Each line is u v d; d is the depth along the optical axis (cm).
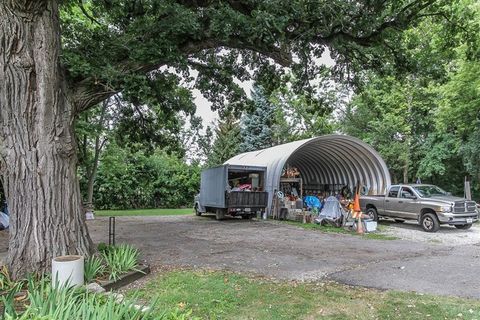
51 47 622
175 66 776
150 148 1377
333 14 761
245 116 3800
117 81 646
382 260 838
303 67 1059
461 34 984
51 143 625
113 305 333
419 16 884
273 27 679
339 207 1494
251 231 1359
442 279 665
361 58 1007
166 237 1195
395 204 1512
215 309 492
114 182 2684
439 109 2023
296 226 1509
